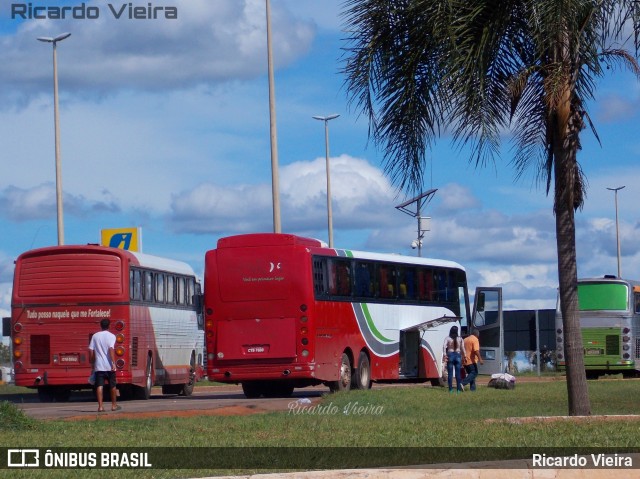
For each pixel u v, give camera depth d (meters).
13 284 31.08
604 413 21.25
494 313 38.72
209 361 30.28
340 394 27.27
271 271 30.09
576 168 18.25
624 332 43.12
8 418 17.44
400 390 29.83
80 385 30.91
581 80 17.34
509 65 17.53
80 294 30.62
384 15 17.23
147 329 32.12
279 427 17.23
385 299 34.22
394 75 17.38
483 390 31.44
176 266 35.53
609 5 16.27
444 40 16.58
